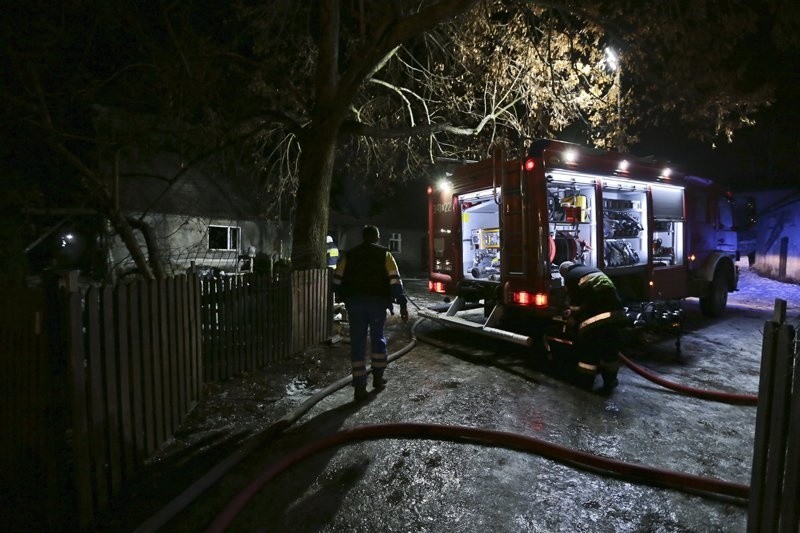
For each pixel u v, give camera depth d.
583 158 6.49
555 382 5.30
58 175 7.41
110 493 2.92
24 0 5.70
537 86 10.49
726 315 9.82
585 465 3.40
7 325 2.62
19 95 6.04
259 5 8.43
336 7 8.05
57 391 2.54
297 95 8.58
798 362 1.80
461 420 4.18
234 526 2.64
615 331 5.04
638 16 8.07
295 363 6.03
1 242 6.57
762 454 1.96
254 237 18.83
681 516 2.82
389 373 5.64
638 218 7.91
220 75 7.85
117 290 3.00
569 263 5.50
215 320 5.08
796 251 15.22
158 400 3.58
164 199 15.57
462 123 11.56
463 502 2.93
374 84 11.23
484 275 7.42
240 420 4.16
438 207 8.09
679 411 4.54
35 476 2.58
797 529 1.80
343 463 3.38
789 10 6.79
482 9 9.61
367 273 4.71
